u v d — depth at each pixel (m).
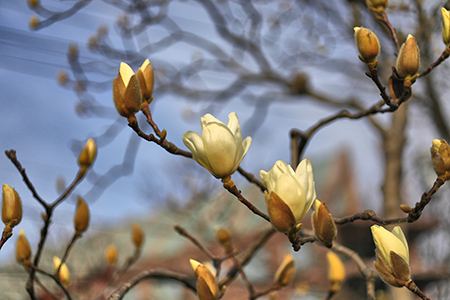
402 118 6.69
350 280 9.43
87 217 2.55
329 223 1.51
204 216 10.70
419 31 4.70
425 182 8.43
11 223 1.99
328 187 13.08
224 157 1.54
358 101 7.70
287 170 1.55
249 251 3.05
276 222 1.50
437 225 8.66
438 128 6.79
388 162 6.71
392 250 1.60
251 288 2.73
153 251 13.38
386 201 6.59
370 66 1.92
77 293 6.74
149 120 1.70
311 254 10.41
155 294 10.94
